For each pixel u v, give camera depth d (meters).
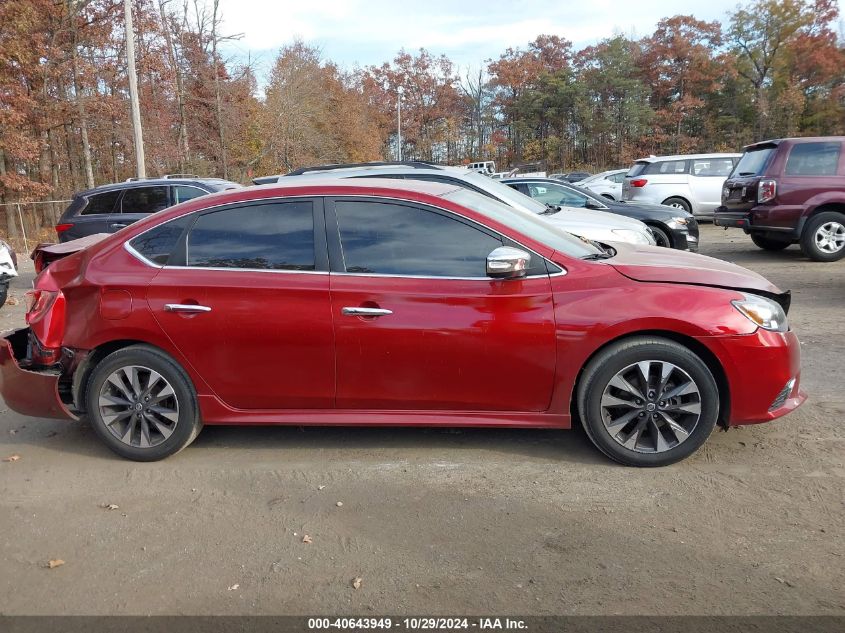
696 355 3.77
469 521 3.39
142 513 3.62
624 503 3.50
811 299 8.23
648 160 17.50
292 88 41.03
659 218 9.96
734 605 2.66
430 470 3.97
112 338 4.15
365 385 3.99
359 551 3.16
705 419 3.77
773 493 3.54
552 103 63.28
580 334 3.76
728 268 4.16
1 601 2.90
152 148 33.62
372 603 2.78
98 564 3.15
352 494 3.72
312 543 3.25
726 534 3.18
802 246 10.71
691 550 3.06
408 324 3.87
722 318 3.71
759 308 3.77
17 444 4.64
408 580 2.92
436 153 71.62
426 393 3.96
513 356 3.83
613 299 3.77
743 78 57.66
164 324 4.07
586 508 3.46
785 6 54.25
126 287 4.11
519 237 3.92
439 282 3.89
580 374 3.91
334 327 3.92
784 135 54.03
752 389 3.76
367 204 4.04
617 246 4.71
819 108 53.81
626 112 59.09
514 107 65.38
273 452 4.32
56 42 28.14
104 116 30.39
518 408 3.95
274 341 3.99
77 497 3.83
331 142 46.59
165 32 33.97
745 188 11.09
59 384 4.30
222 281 4.03
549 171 63.66
